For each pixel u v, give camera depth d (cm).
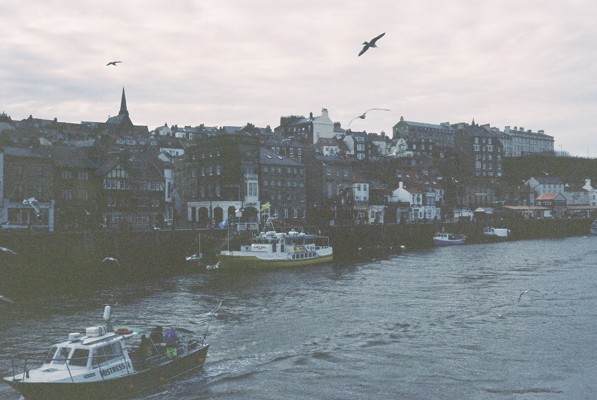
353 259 8456
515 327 3759
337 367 2980
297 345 3375
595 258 8312
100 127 17512
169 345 2842
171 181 11444
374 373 2883
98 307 4481
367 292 5175
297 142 14000
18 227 7081
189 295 5041
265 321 3975
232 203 10488
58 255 6044
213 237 7800
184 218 11550
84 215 8462
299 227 9531
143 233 7019
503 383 2733
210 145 10969
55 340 3450
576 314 4122
